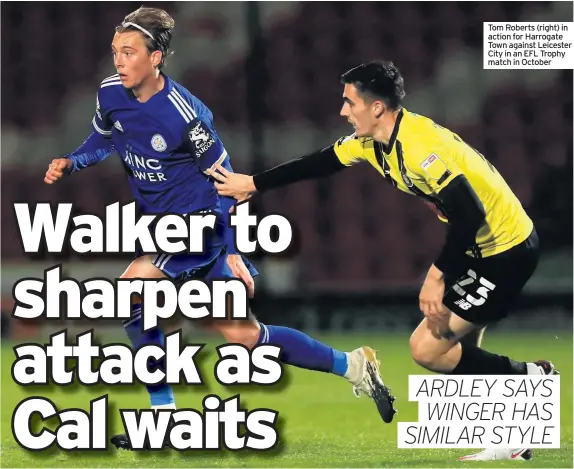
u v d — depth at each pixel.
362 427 22.47
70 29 55.62
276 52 53.66
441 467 17.69
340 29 54.34
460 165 17.83
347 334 41.56
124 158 20.03
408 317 42.09
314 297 42.25
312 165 19.14
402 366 32.00
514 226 18.38
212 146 19.52
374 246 49.81
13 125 55.19
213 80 54.31
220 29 55.53
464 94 53.56
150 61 18.97
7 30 55.59
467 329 18.77
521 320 42.25
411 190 18.27
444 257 17.44
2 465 18.70
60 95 55.56
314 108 52.94
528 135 52.25
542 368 19.48
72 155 20.53
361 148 18.73
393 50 54.28
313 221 49.81
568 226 46.59
